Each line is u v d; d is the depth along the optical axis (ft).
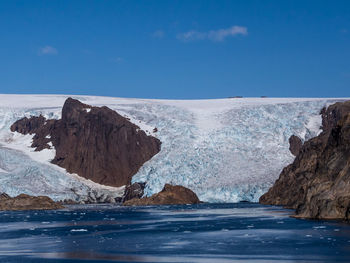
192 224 285.84
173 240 216.54
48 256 181.68
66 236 240.94
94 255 181.57
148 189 619.67
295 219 286.25
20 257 180.86
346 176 275.59
